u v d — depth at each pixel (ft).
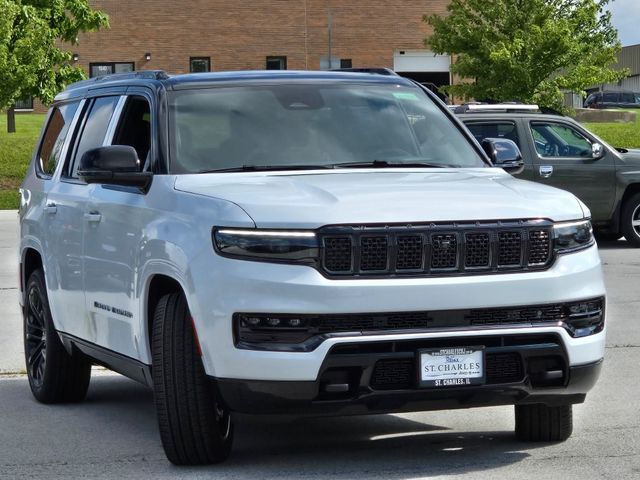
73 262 27.04
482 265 20.98
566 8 119.85
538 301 21.09
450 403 20.86
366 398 20.43
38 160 31.40
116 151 23.66
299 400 20.39
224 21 199.31
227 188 22.09
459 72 122.42
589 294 21.72
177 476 21.63
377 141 25.20
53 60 112.88
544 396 21.54
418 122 26.12
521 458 22.66
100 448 24.38
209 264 20.83
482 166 25.63
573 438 24.49
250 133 24.64
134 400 29.91
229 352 20.54
